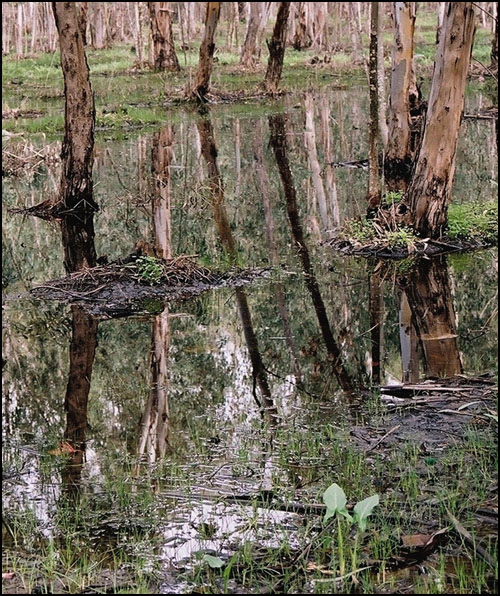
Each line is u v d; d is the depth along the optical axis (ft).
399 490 18.02
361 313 33.01
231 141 70.90
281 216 48.16
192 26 157.79
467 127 73.67
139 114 83.56
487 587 14.17
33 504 18.42
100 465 20.56
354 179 56.03
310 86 106.83
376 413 22.90
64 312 33.14
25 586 14.84
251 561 15.30
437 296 34.19
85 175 49.29
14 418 24.00
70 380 26.91
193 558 15.71
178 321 32.01
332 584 14.44
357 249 40.37
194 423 23.26
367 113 83.05
